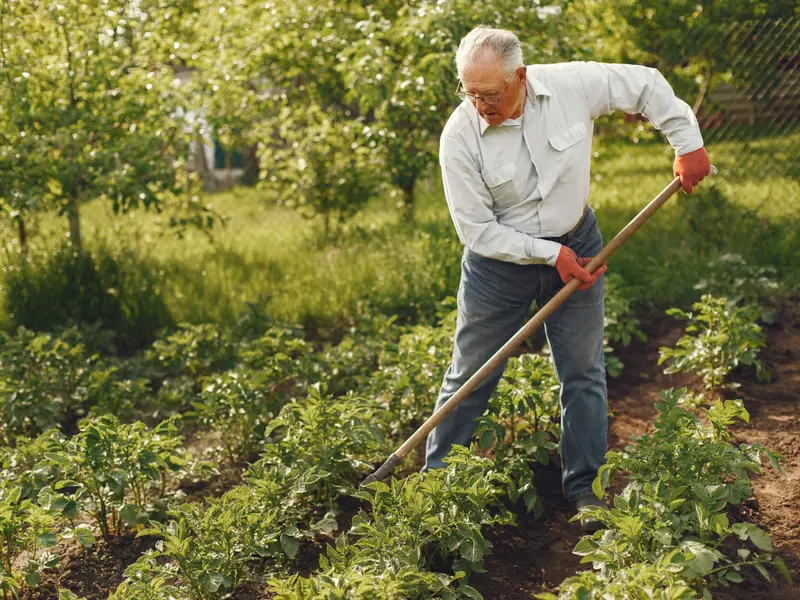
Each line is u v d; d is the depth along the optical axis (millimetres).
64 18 7211
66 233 8445
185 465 4133
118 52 7660
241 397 4656
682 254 7105
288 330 5508
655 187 9938
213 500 3375
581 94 3211
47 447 3854
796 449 4082
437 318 6578
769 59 7867
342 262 7957
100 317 7074
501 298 3445
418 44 7391
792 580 3041
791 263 6770
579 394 3543
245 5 9125
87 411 5520
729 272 6516
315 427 3877
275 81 9648
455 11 7176
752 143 8102
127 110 7414
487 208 3293
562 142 3184
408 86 7484
